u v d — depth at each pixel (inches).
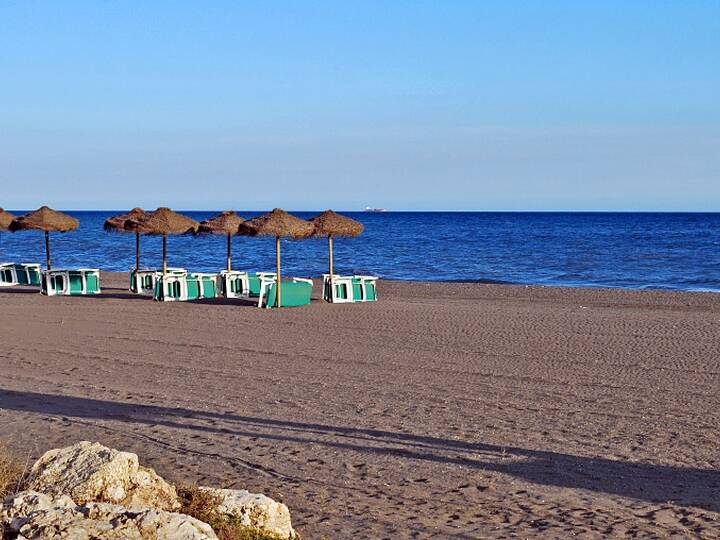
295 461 333.4
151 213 993.5
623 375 502.9
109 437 366.0
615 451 346.0
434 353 584.1
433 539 253.0
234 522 228.7
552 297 1024.9
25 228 1066.7
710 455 339.9
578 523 267.0
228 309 856.9
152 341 643.5
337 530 260.4
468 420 396.2
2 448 311.3
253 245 2723.9
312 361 554.3
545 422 392.2
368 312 826.2
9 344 629.3
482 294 1070.4
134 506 221.3
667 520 269.3
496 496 293.3
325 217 924.6
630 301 968.9
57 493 221.5
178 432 375.6
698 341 629.6
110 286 1163.9
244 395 450.0
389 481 309.6
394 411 413.7
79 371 520.4
